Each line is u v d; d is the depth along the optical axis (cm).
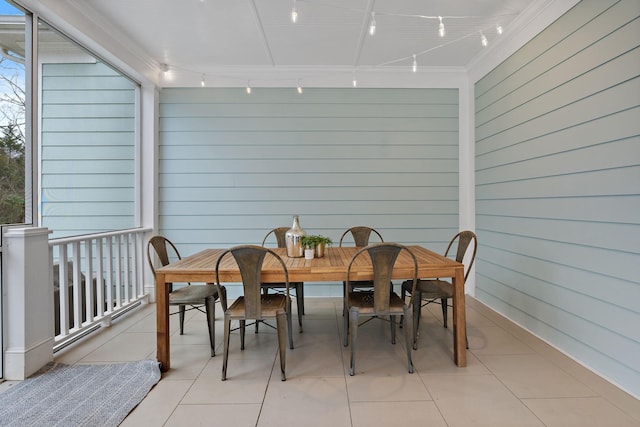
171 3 257
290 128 387
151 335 277
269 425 164
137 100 367
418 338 268
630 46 184
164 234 384
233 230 386
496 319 308
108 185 354
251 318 206
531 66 272
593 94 209
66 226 333
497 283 330
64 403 180
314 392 192
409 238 390
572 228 229
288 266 225
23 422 164
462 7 263
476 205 373
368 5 261
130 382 200
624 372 191
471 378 206
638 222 181
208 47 332
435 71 388
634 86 182
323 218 388
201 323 310
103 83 348
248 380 206
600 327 207
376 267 207
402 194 390
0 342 203
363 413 172
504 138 314
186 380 206
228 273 217
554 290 248
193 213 384
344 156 388
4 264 203
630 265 186
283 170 387
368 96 388
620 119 191
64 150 328
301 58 359
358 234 342
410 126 390
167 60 363
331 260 247
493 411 173
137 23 286
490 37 313
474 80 373
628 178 186
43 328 220
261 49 337
